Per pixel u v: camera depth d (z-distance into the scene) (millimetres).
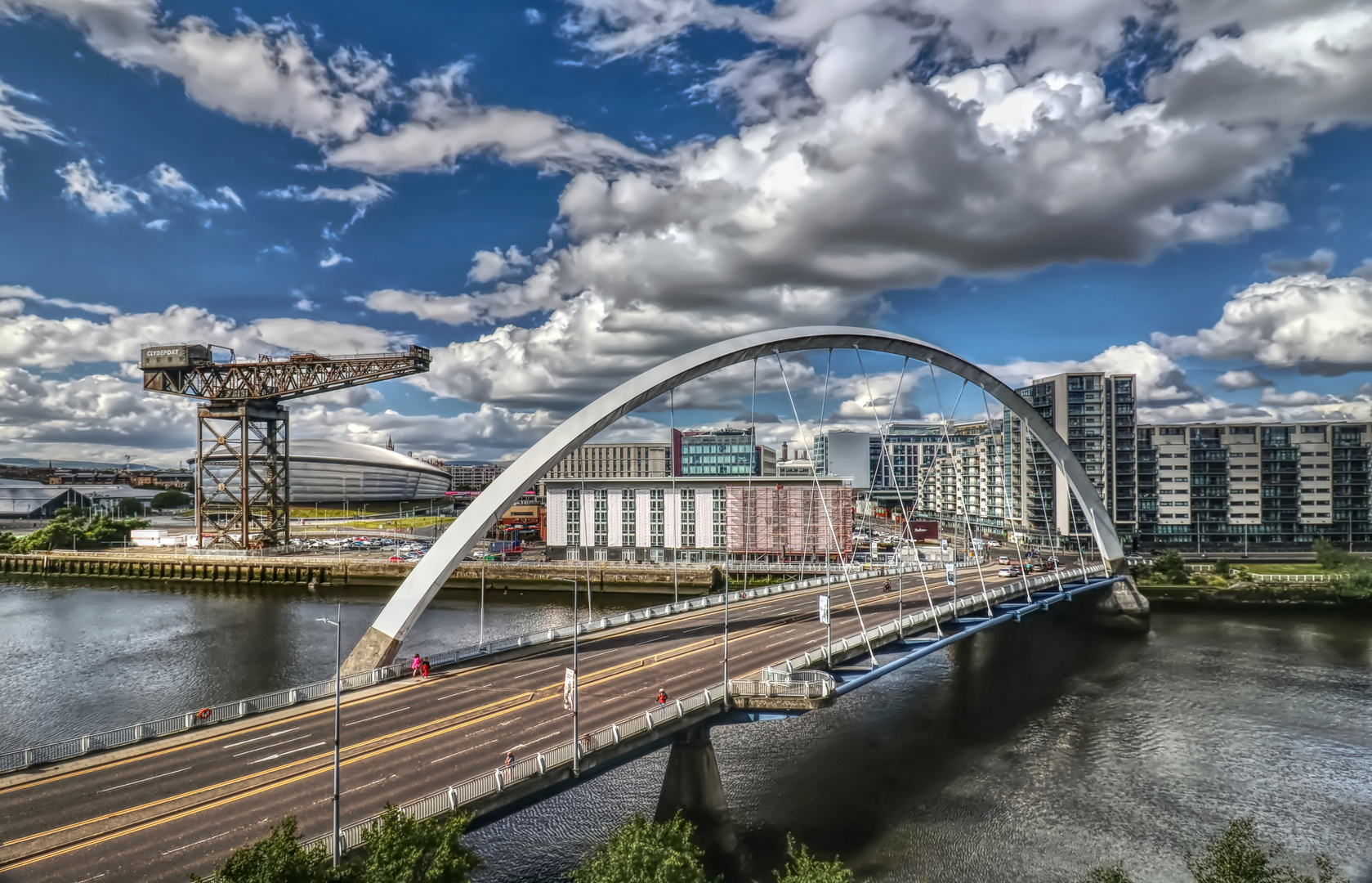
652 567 132125
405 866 23734
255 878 22281
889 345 90062
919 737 65562
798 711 45031
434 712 45531
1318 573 126750
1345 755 61844
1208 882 34125
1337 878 45281
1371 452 149500
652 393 69688
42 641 95500
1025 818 51125
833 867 28234
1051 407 156875
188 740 41281
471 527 60219
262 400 149375
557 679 52031
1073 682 81938
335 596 129500
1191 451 152000
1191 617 113938
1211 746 63531
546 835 47781
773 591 90250
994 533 185000
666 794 46844
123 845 30172
